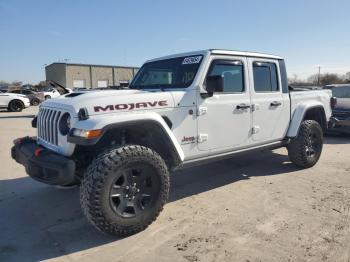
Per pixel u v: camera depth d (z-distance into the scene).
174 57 4.75
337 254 3.05
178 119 4.00
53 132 3.77
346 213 3.96
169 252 3.16
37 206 4.38
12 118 15.98
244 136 4.81
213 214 4.01
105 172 3.22
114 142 3.78
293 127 5.59
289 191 4.77
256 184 5.12
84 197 3.25
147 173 3.53
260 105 4.99
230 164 6.33
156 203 3.60
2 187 5.15
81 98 3.58
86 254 3.18
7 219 3.99
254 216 3.92
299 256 3.03
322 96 6.34
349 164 6.26
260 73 5.07
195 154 4.24
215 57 4.41
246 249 3.17
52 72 61.50
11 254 3.20
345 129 9.03
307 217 3.86
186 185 5.16
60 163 3.34
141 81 5.07
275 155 6.97
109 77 55.78
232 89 4.66
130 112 3.58
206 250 3.17
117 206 3.38
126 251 3.21
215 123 4.39
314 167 6.05
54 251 3.25
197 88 4.18
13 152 4.33
